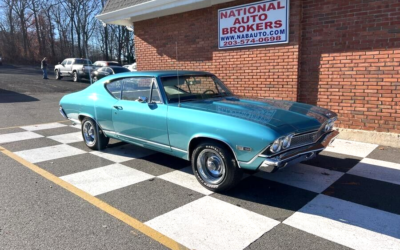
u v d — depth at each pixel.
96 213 3.51
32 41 52.56
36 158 5.59
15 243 2.93
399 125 5.82
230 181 3.86
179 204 3.73
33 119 9.64
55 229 3.18
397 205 3.65
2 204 3.74
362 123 6.24
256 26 7.19
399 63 5.62
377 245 2.87
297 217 3.40
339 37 6.23
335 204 3.70
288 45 6.77
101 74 20.98
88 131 6.15
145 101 4.62
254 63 7.41
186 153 4.27
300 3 6.51
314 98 6.77
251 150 3.54
